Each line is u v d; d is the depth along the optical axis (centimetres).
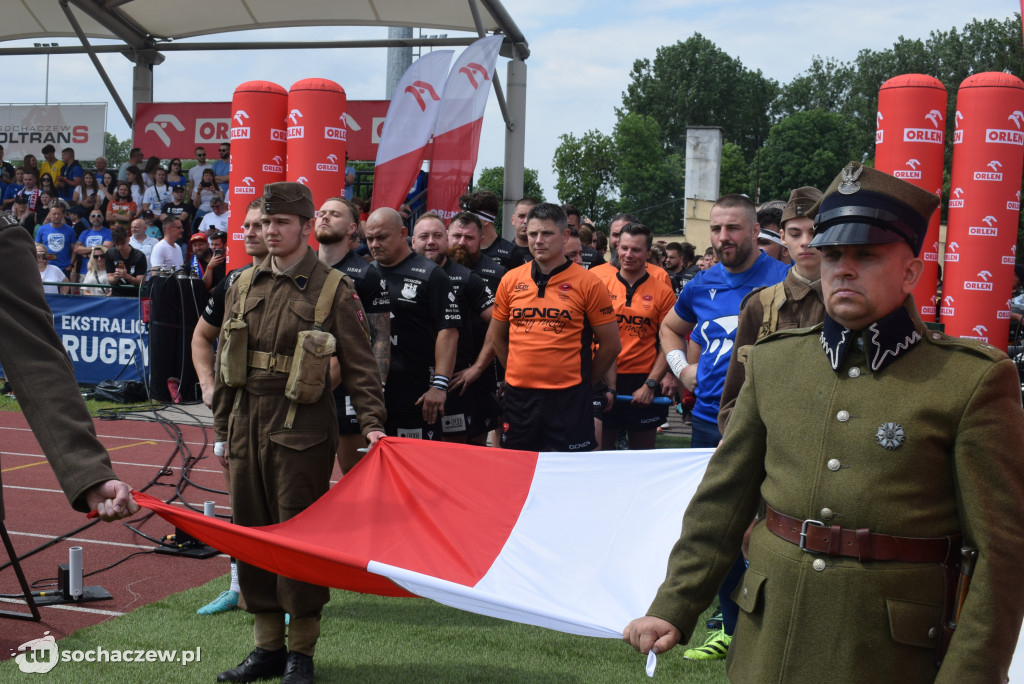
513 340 581
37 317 239
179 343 1233
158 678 410
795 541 217
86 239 1644
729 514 237
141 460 912
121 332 1305
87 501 229
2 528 475
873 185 213
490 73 1200
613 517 407
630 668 434
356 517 399
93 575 562
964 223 996
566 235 577
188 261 1594
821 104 10019
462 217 709
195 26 1597
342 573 333
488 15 1455
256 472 413
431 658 442
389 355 571
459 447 447
